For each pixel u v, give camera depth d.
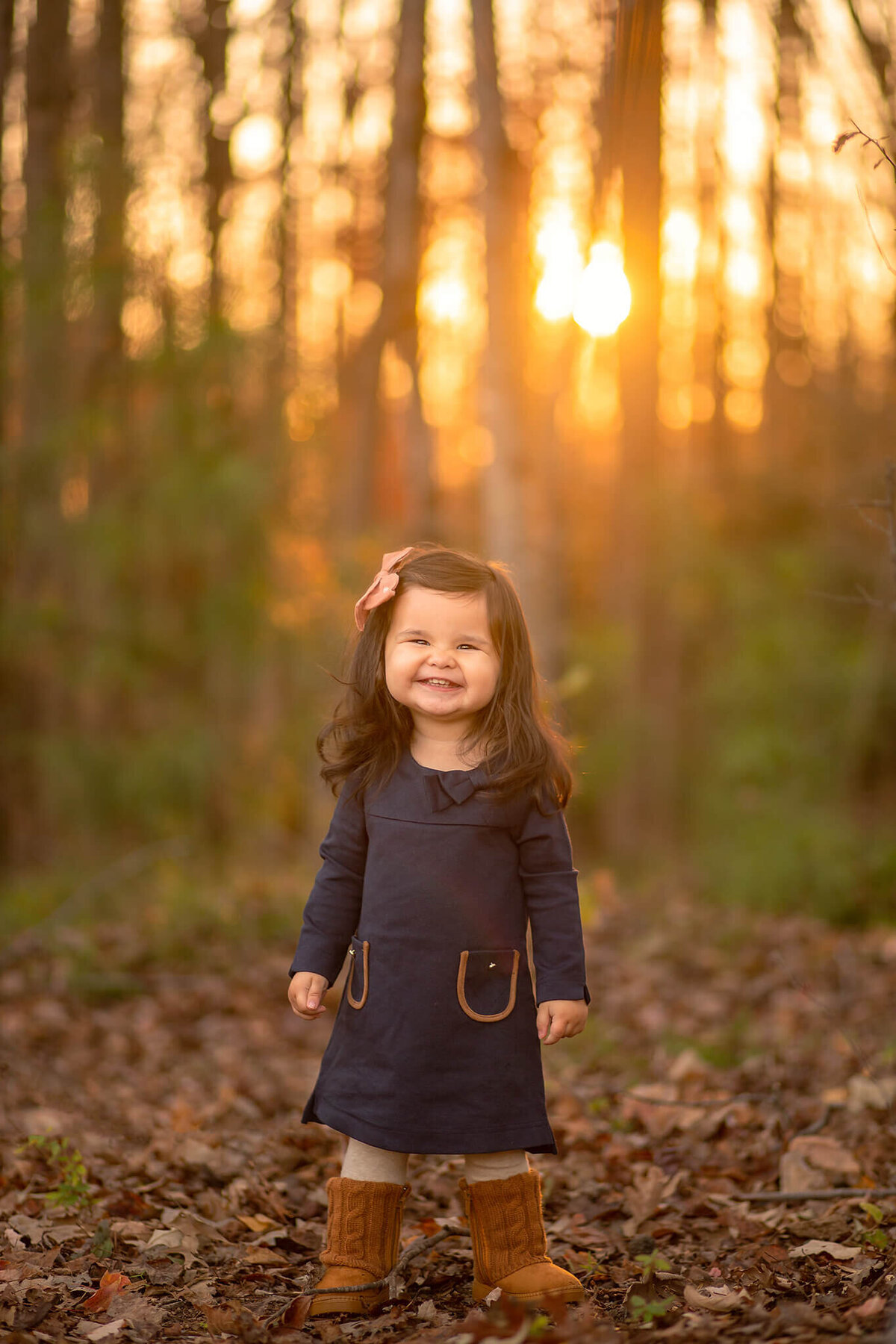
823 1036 4.84
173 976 6.08
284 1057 4.95
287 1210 3.07
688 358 12.43
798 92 7.77
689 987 5.94
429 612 2.37
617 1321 2.18
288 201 9.91
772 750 9.58
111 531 8.38
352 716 2.46
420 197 10.38
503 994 2.27
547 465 9.64
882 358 9.90
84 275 8.20
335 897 2.42
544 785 2.38
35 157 8.31
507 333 8.80
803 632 10.19
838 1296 2.21
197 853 8.98
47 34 8.30
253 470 8.53
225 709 9.55
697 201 10.75
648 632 13.22
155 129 8.62
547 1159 3.49
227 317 8.70
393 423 12.20
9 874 8.77
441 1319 2.21
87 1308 2.31
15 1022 5.14
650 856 11.78
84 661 8.76
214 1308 2.25
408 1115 2.21
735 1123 3.67
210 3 8.88
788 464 11.45
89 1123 3.88
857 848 8.39
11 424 8.58
